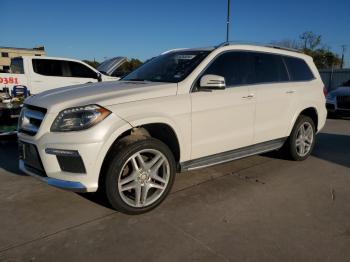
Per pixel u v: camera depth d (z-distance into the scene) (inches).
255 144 173.3
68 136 115.1
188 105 138.9
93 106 117.8
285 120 186.4
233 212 132.0
